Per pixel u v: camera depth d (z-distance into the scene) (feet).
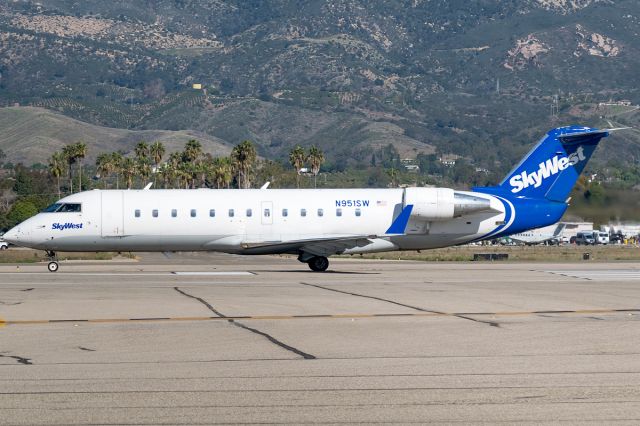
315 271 358.23
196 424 107.76
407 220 352.28
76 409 114.52
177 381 130.82
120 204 349.41
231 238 350.64
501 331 178.70
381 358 149.07
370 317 200.03
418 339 168.86
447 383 129.49
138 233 348.79
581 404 116.98
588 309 215.10
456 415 111.65
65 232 346.95
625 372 137.08
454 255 616.39
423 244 357.00
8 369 139.85
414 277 316.60
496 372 137.28
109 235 348.18
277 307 218.18
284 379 132.36
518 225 358.23
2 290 261.24
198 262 486.38
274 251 352.69
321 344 163.22
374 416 111.24
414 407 115.55
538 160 362.74
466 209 349.61
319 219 351.87
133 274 336.08
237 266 422.00
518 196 361.51
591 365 142.72
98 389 125.59
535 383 129.39
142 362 145.59
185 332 177.78
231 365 143.02
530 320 195.00
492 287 272.72
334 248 349.61
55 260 362.53
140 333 176.65
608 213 529.86
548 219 360.89
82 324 189.47
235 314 205.36
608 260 513.45
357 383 129.49
